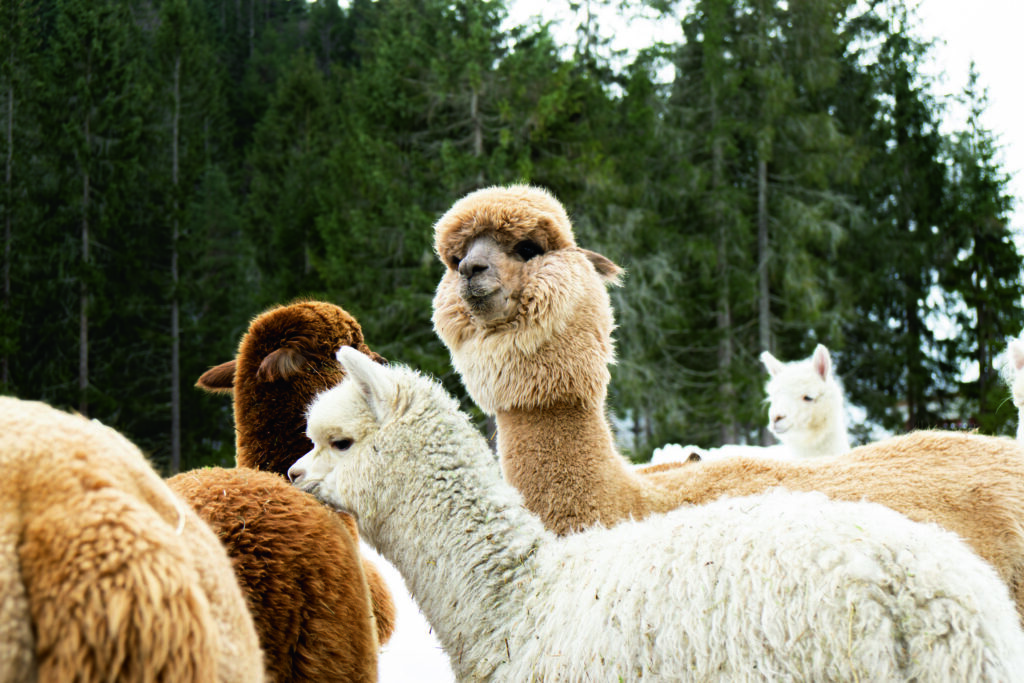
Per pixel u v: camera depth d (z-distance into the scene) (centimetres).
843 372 2805
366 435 346
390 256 2300
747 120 2753
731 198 2597
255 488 332
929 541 244
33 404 195
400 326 2183
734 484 399
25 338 2711
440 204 2245
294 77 4053
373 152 2291
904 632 228
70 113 3080
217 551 217
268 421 436
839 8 2984
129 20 4000
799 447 778
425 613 334
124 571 158
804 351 2592
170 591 161
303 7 6838
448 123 2375
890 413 2730
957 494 366
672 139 2716
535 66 2283
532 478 410
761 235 2644
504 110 2188
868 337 2811
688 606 251
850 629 229
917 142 3036
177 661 159
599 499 400
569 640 272
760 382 2431
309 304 467
